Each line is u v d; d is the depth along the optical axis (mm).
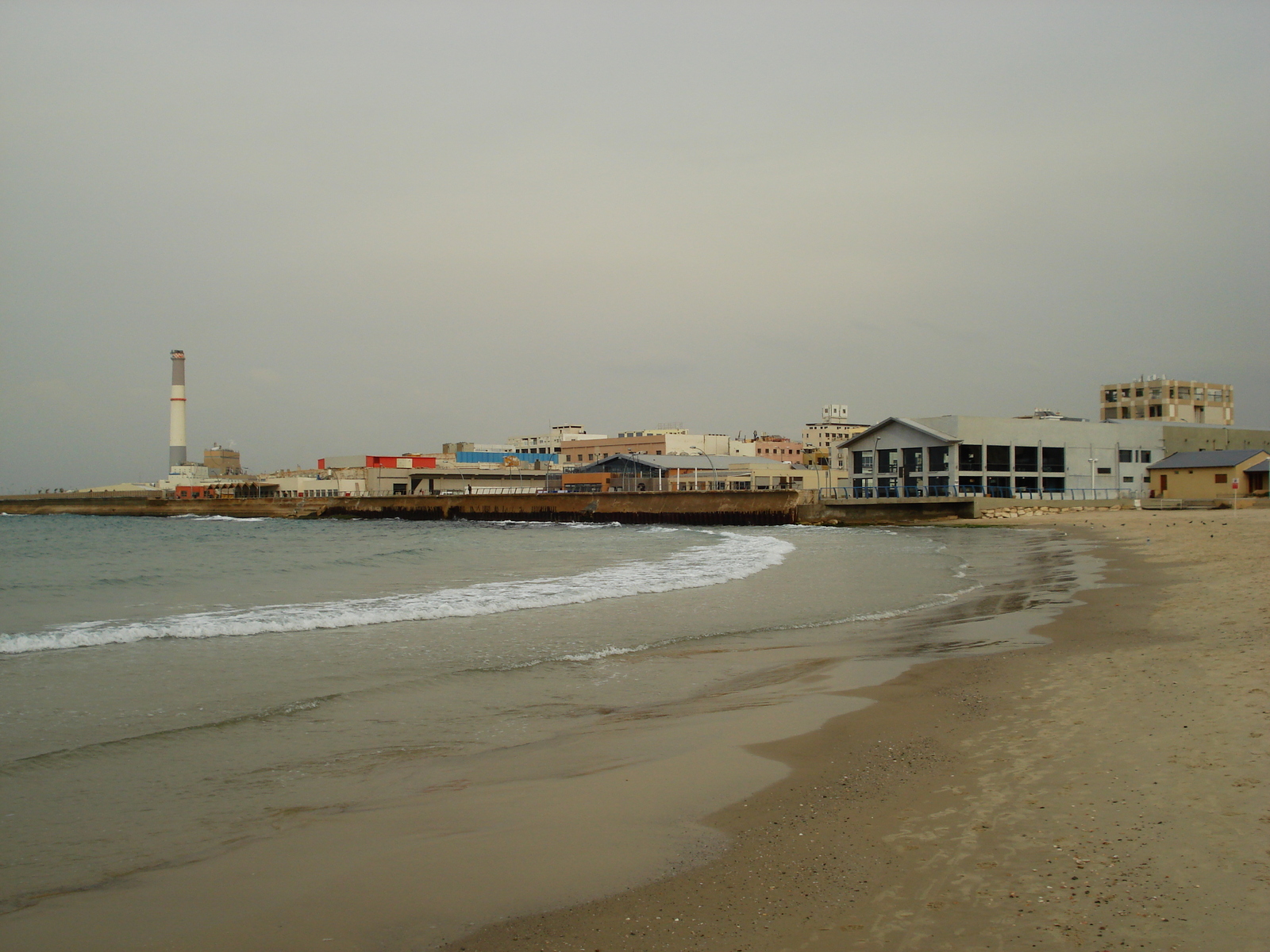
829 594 27078
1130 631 17250
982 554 43156
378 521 121938
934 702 12469
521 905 6629
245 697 14016
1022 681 13336
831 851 7242
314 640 19500
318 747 11250
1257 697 10867
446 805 8977
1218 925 5582
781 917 6152
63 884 7320
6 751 11109
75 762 10641
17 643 18781
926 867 6770
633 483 117500
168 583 33875
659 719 12406
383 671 16047
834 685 14039
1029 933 5648
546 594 27922
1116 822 7305
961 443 86875
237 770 10328
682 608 24422
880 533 70875
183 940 6309
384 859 7625
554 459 158250
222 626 21109
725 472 117500
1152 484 87688
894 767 9461
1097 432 94062
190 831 8445
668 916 6293
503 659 17141
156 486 161875
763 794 8875
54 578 36406
